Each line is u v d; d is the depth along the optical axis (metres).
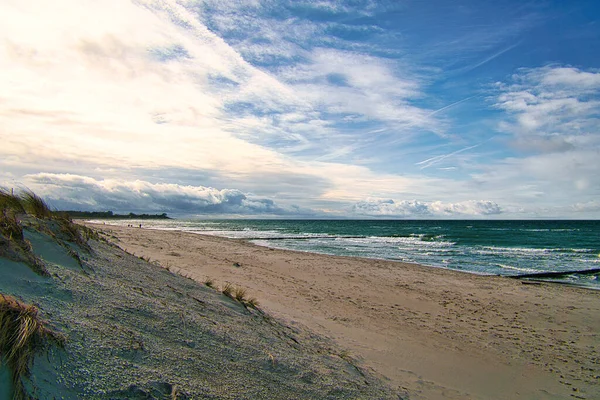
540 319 9.30
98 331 2.63
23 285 2.78
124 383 2.20
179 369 2.69
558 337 7.90
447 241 38.09
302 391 3.29
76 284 3.32
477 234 51.16
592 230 63.81
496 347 6.94
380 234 51.59
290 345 4.66
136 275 4.96
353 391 3.71
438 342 6.87
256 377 3.18
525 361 6.32
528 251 27.45
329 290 10.79
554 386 5.36
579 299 11.75
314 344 5.26
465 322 8.58
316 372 3.84
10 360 1.87
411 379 4.91
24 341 1.97
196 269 11.06
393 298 10.50
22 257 3.09
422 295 11.25
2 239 3.08
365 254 24.80
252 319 5.33
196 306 4.66
